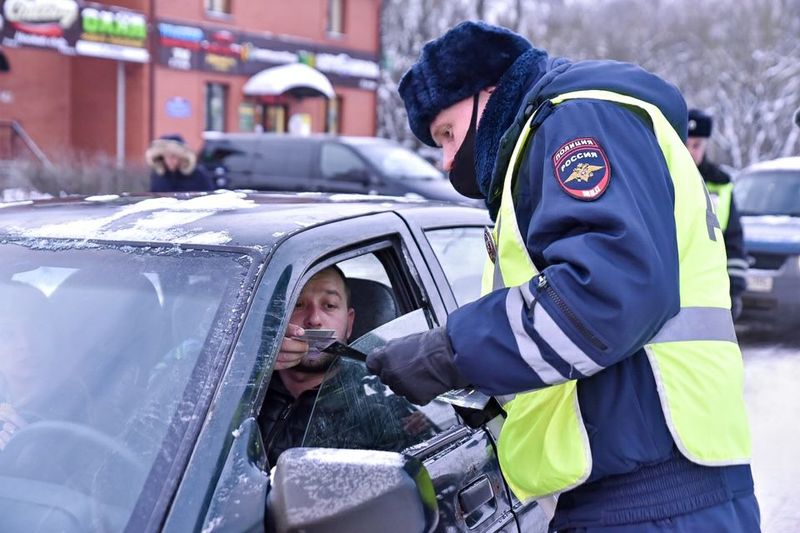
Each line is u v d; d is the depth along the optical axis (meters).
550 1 38.31
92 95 18.55
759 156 29.72
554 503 1.83
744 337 7.83
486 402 1.87
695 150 5.00
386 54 29.81
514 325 1.50
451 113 1.88
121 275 1.79
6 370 1.74
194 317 1.64
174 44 18.81
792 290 7.34
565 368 1.47
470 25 1.80
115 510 1.38
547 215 1.52
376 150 11.46
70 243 1.94
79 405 1.60
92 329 1.72
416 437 2.01
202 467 1.39
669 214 1.54
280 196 2.41
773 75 29.70
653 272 1.43
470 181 1.93
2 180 12.34
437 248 2.40
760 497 4.23
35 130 18.27
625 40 35.56
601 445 1.58
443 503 1.87
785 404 5.72
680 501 1.58
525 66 1.78
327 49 23.14
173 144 7.34
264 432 1.91
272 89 20.31
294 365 1.88
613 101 1.60
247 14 20.75
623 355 1.47
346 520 1.33
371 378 1.96
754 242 7.47
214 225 1.90
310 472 1.38
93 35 16.94
